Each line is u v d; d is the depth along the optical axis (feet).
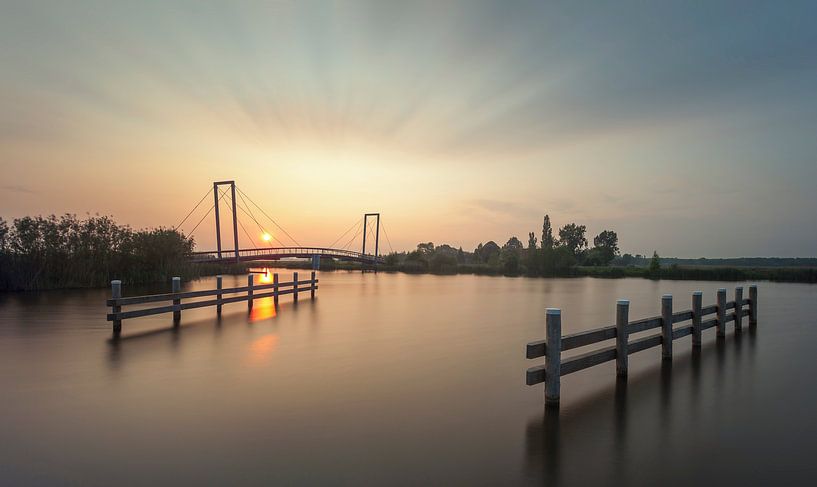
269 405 20.35
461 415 19.38
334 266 252.01
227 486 13.19
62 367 26.71
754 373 26.71
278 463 14.67
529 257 200.64
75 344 33.47
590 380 25.17
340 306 61.67
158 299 42.50
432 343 35.53
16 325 41.60
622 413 19.81
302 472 14.08
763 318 51.85
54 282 82.48
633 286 115.65
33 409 19.47
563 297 79.51
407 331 41.24
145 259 101.30
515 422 18.67
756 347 34.65
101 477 13.60
